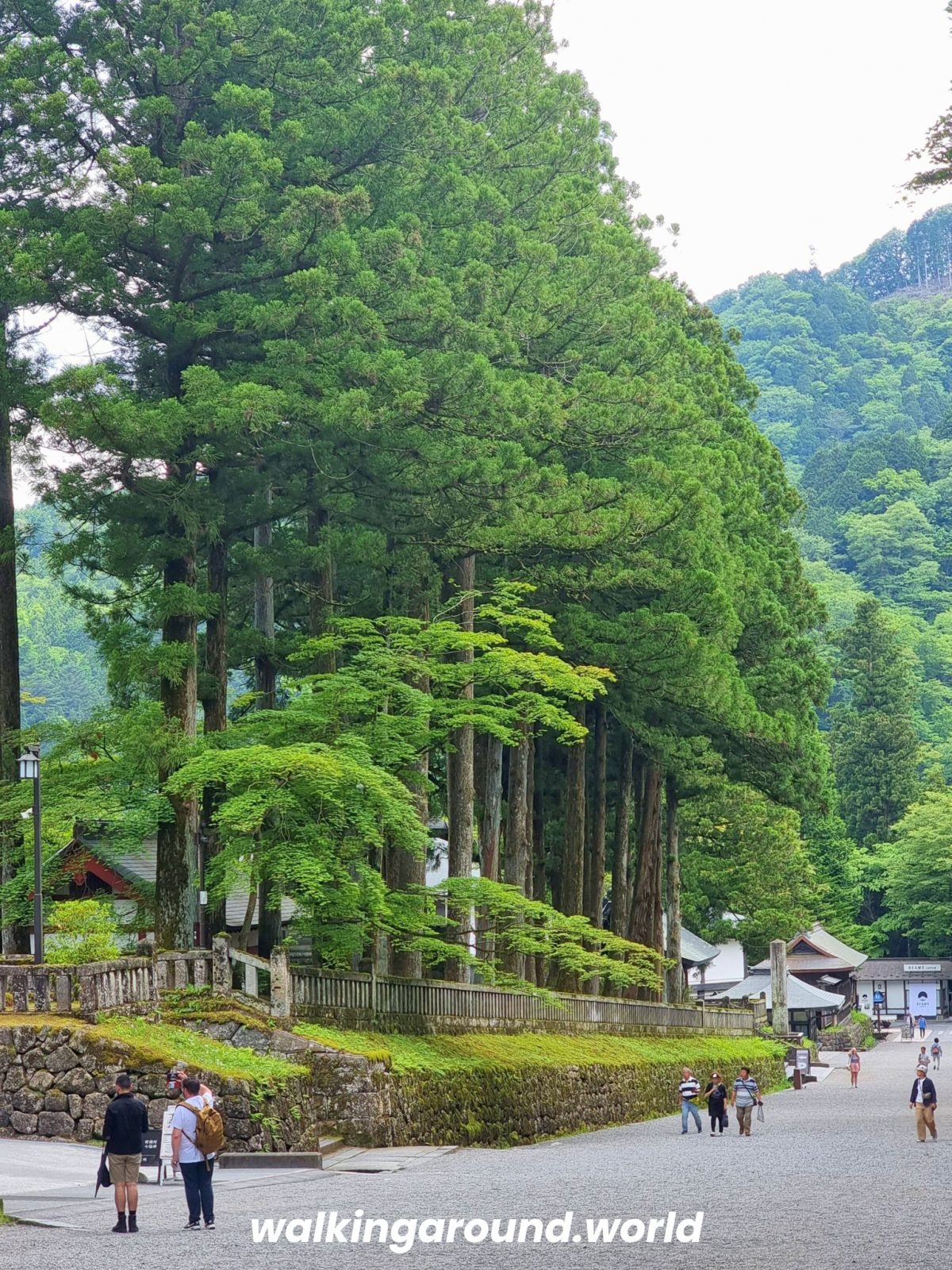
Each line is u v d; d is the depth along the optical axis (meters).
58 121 32.75
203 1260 15.23
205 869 36.12
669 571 43.47
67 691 133.50
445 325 36.44
